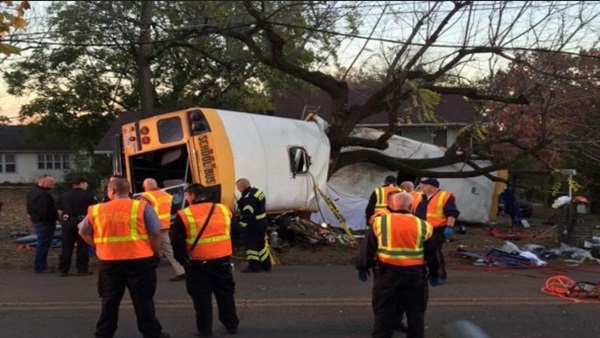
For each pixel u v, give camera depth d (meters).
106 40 18.53
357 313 7.70
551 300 8.40
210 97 26.17
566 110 15.38
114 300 6.17
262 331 6.88
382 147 16.08
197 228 6.50
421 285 6.02
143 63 18.91
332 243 13.72
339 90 16.33
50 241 10.86
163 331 6.87
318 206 14.54
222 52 19.59
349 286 9.43
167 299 8.52
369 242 6.06
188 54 24.52
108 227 6.11
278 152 13.27
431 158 17.50
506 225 20.78
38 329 7.02
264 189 12.78
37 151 48.88
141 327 6.18
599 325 7.10
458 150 18.22
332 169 16.28
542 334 6.73
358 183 17.41
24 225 19.41
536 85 14.47
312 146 14.42
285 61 15.59
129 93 32.75
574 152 16.50
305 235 13.55
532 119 17.00
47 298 8.62
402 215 6.07
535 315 7.57
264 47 18.59
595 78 14.27
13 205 27.91
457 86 16.17
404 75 13.99
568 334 6.73
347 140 15.96
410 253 5.97
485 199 20.09
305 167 14.07
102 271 6.16
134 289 6.14
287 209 13.66
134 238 6.12
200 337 6.63
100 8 15.87
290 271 10.89
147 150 12.30
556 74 13.83
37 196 10.71
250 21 15.12
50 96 32.81
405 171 16.92
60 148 48.31
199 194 6.63
